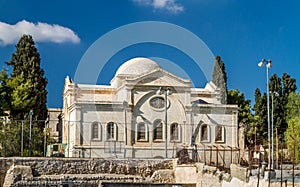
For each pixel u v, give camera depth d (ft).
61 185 153.17
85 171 166.09
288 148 198.18
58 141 294.05
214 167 136.36
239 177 116.57
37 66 263.70
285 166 147.43
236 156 219.82
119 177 160.04
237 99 319.88
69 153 232.73
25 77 259.60
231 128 245.65
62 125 284.20
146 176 167.73
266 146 243.60
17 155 209.56
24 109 243.81
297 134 214.48
